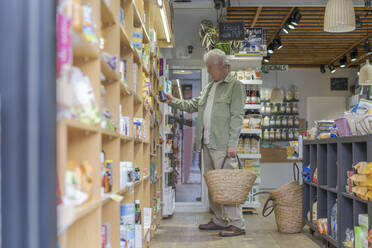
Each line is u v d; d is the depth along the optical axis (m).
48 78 1.21
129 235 2.76
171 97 5.26
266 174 12.04
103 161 2.21
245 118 6.91
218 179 4.55
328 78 12.53
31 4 1.22
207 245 4.30
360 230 3.39
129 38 3.05
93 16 1.92
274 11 8.25
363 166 3.31
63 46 1.40
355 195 3.53
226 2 6.47
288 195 5.05
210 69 4.86
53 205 1.21
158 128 5.47
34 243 1.18
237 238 4.68
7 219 1.18
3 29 1.21
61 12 1.52
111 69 2.19
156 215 5.13
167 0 4.38
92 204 1.73
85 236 1.89
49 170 1.20
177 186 6.84
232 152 4.69
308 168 5.04
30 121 1.20
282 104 12.17
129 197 2.90
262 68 9.82
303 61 12.22
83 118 1.67
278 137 11.84
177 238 4.64
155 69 4.96
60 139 1.38
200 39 7.02
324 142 4.42
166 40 5.87
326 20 5.70
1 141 1.20
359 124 3.69
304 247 4.28
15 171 1.19
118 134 2.39
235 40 6.57
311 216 4.86
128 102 2.99
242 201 4.60
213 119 4.85
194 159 6.88
